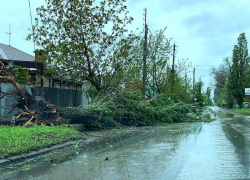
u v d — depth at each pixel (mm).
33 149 8812
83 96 23906
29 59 26297
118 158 8320
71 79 21969
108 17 20062
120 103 18234
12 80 14211
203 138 12539
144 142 11555
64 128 13102
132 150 9656
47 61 20203
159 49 29828
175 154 8773
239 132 14992
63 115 15039
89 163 7688
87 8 19469
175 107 23125
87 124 16172
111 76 21312
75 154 8969
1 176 6469
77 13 19547
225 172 6578
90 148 10125
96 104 16734
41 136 10383
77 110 15523
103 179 6125
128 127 17516
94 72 20906
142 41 27297
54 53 19766
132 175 6402
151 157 8375
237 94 60156
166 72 31516
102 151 9539
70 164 7586
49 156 8602
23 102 14312
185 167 7082
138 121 18812
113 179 6109
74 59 19844
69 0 19172
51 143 9828
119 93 18609
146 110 19141
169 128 17656
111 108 17219
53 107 14445
